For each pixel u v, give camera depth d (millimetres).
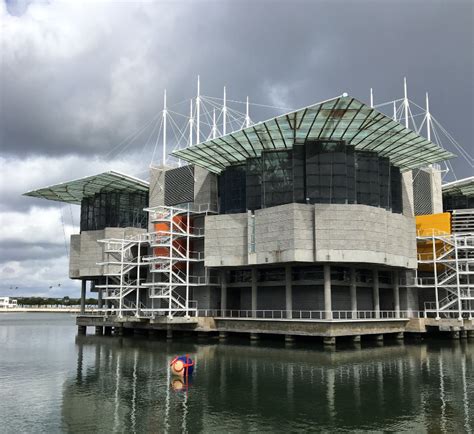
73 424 26641
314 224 63188
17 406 30453
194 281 76812
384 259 64812
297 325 62375
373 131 63062
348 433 24594
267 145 67688
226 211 74750
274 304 71438
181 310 70875
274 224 64750
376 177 68562
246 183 70562
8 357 53000
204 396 32344
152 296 71688
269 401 30828
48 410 29484
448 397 31484
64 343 69625
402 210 76062
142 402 31000
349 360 47219
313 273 66812
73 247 99438
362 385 35188
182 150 69250
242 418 27297
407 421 26422
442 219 76438
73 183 89000
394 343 63688
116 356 52625
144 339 73938
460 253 72938
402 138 65125
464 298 66438
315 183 65125
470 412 28047
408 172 81625
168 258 70750
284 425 25984
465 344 62531
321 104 55688
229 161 74438
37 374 41531
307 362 45938
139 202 95938
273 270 70750
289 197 66438
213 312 74312
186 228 77625
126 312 87125
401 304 75562
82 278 98500
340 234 62812
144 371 42250
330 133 64125
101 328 90125
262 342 64562
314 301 67438
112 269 89562
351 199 65375
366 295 72562
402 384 35469
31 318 187625
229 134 63750
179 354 53375
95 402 31188
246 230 69188
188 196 82125
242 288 76125
